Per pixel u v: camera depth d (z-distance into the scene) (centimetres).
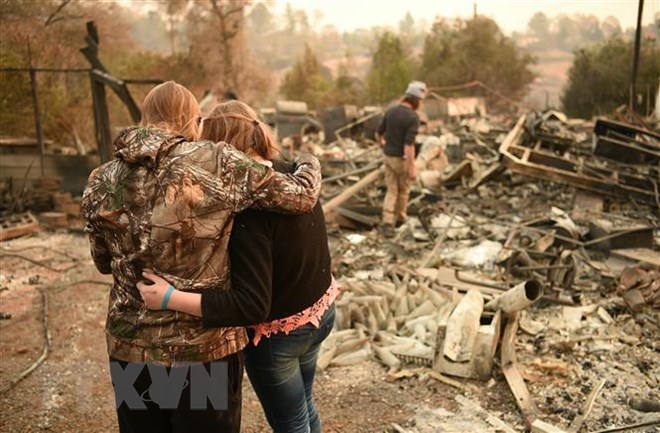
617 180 888
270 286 221
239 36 3934
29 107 1340
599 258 660
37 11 1888
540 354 453
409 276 603
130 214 208
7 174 1019
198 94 3062
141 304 213
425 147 1216
